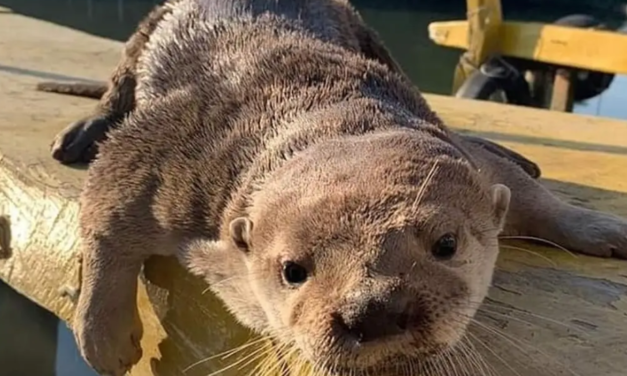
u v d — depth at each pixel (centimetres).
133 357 44
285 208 36
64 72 81
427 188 35
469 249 35
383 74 46
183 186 42
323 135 40
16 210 55
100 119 57
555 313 40
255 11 51
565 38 114
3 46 90
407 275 32
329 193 35
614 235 47
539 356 37
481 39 119
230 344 42
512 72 118
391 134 38
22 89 73
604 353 37
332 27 52
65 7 221
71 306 50
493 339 38
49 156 57
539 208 48
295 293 34
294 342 35
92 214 44
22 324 82
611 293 43
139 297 47
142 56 53
